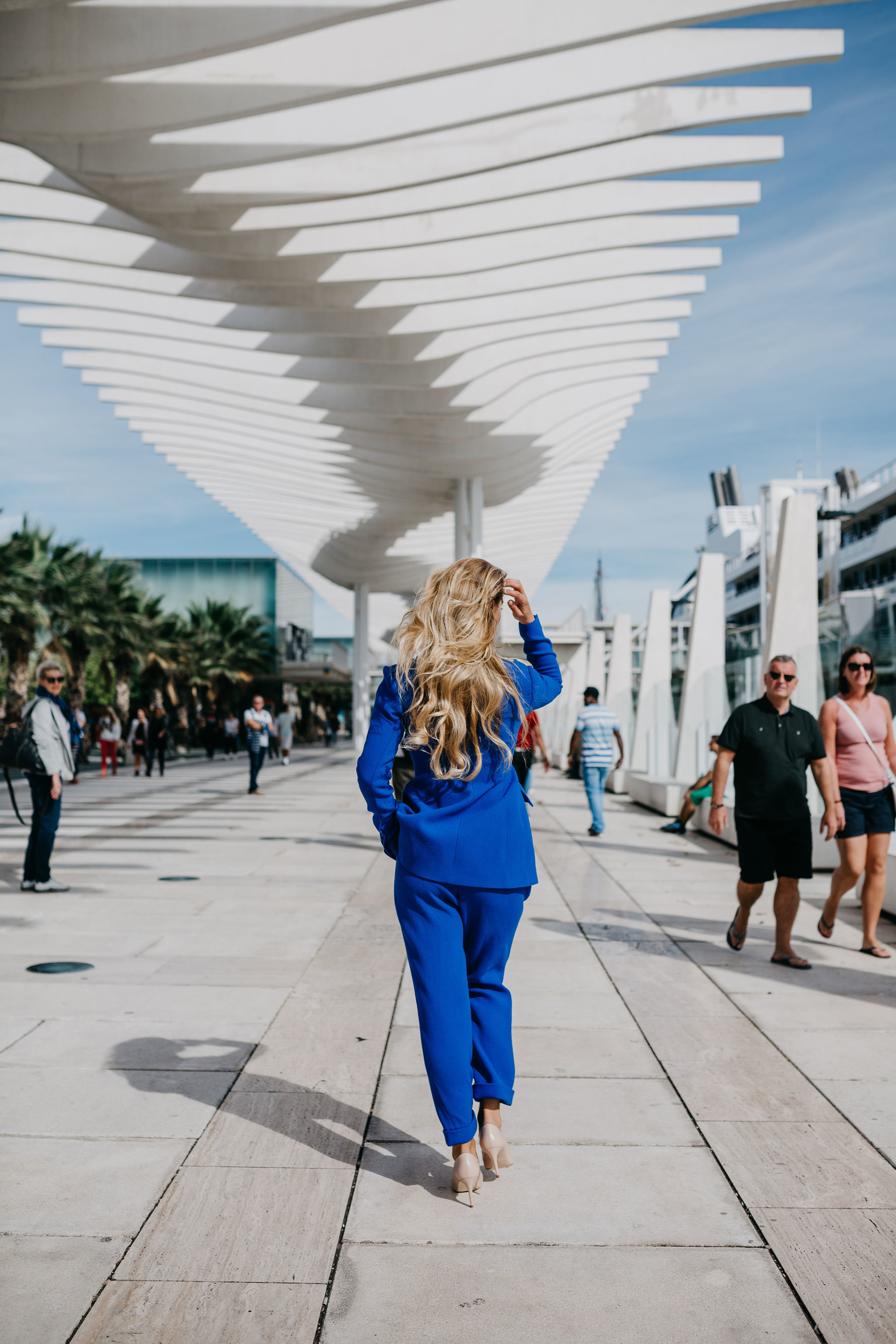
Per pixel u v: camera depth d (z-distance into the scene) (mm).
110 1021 4301
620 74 7680
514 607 3131
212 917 6637
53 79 6984
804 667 10078
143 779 22906
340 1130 3178
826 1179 2852
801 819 5312
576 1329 2119
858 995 4801
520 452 20156
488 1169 2867
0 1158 2943
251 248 10180
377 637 53031
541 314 12602
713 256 11562
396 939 5957
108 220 10039
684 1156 3002
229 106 7574
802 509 10156
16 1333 2084
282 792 18469
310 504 26656
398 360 13461
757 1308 2203
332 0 6512
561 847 10445
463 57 7164
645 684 17859
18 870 8656
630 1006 4602
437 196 9359
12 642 28531
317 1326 2123
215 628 48625
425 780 2816
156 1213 2619
